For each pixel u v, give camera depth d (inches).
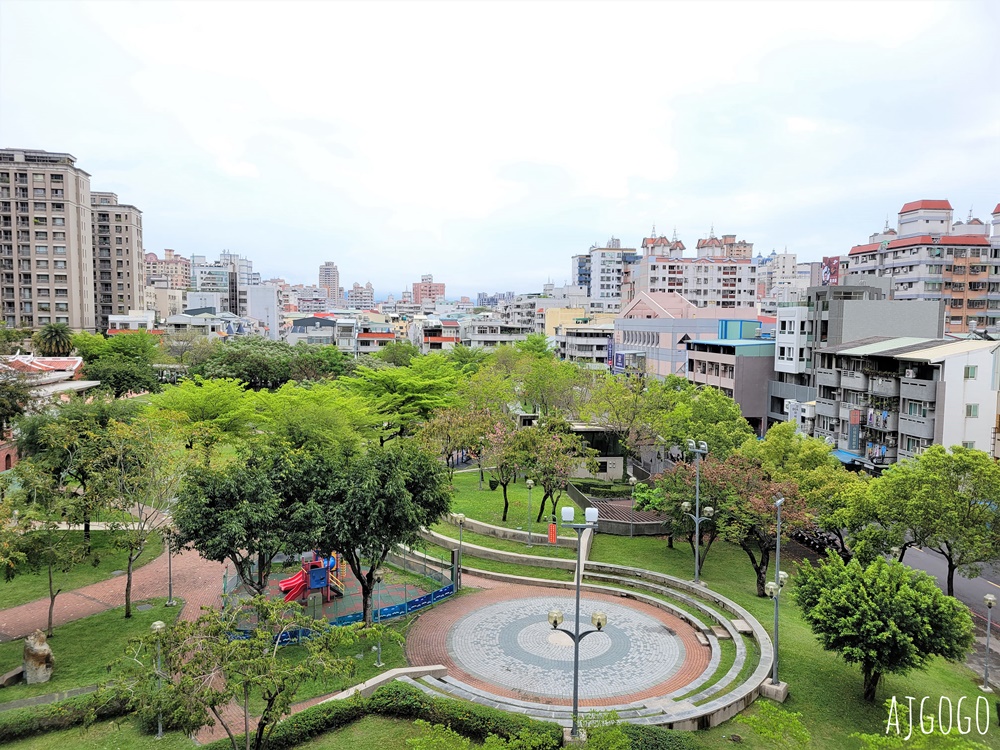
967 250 3708.2
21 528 981.8
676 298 4099.4
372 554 1076.5
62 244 4611.2
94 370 3070.9
